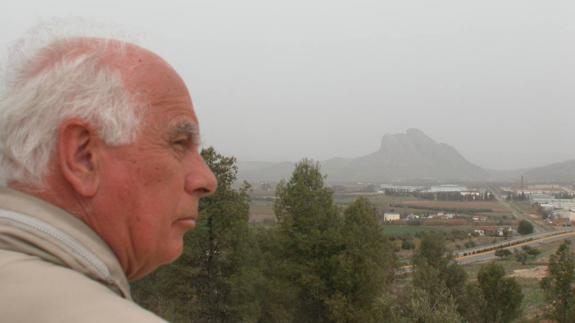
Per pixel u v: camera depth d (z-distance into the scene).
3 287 0.97
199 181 1.50
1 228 1.16
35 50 1.39
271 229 24.84
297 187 24.06
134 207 1.35
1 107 1.30
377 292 22.72
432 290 24.27
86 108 1.27
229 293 19.03
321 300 24.00
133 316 0.90
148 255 1.42
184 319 17.48
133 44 1.44
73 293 0.96
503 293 28.88
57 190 1.30
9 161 1.31
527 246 124.50
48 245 1.17
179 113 1.43
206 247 18.83
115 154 1.32
